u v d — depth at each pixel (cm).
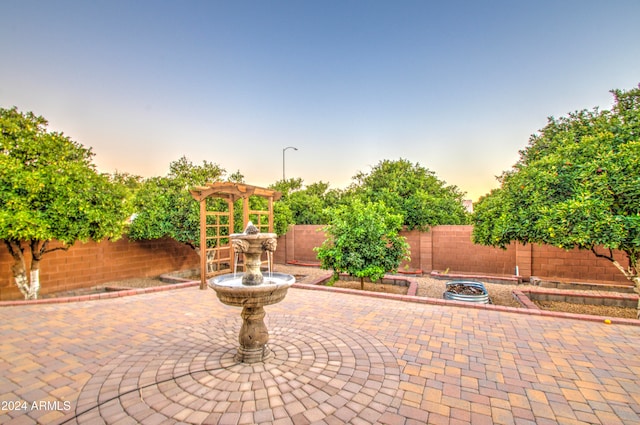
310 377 331
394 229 810
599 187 511
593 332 463
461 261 1087
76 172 704
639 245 481
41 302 617
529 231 596
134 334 457
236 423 258
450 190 1661
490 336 448
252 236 367
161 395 298
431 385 317
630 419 265
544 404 286
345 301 638
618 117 684
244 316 371
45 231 644
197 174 1079
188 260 1182
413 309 582
